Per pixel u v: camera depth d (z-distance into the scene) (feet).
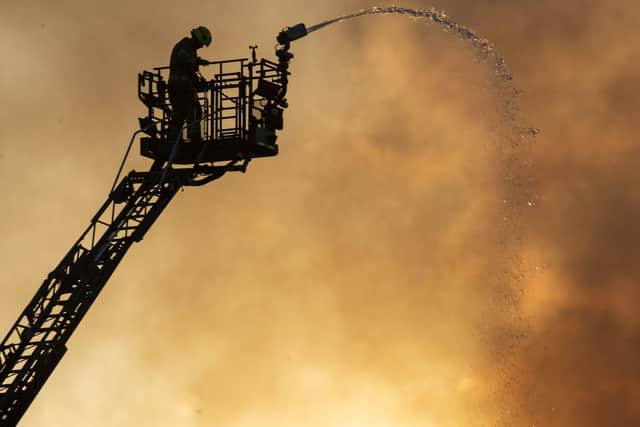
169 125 152.25
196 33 150.92
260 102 151.53
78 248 146.00
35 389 142.51
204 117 150.51
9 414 141.28
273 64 151.53
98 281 146.30
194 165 150.30
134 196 149.59
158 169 153.79
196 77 150.51
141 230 148.56
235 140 149.48
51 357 143.13
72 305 143.74
